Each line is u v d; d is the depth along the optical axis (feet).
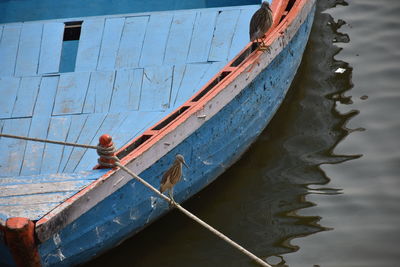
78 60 116.78
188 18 122.62
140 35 120.37
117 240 101.55
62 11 136.15
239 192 117.91
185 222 112.06
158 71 113.70
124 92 110.52
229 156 117.39
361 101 136.05
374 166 121.29
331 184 118.42
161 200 104.12
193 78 111.86
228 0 133.90
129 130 102.99
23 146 101.81
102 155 91.81
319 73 143.23
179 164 88.99
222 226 111.55
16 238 82.02
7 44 120.88
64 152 100.58
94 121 105.70
